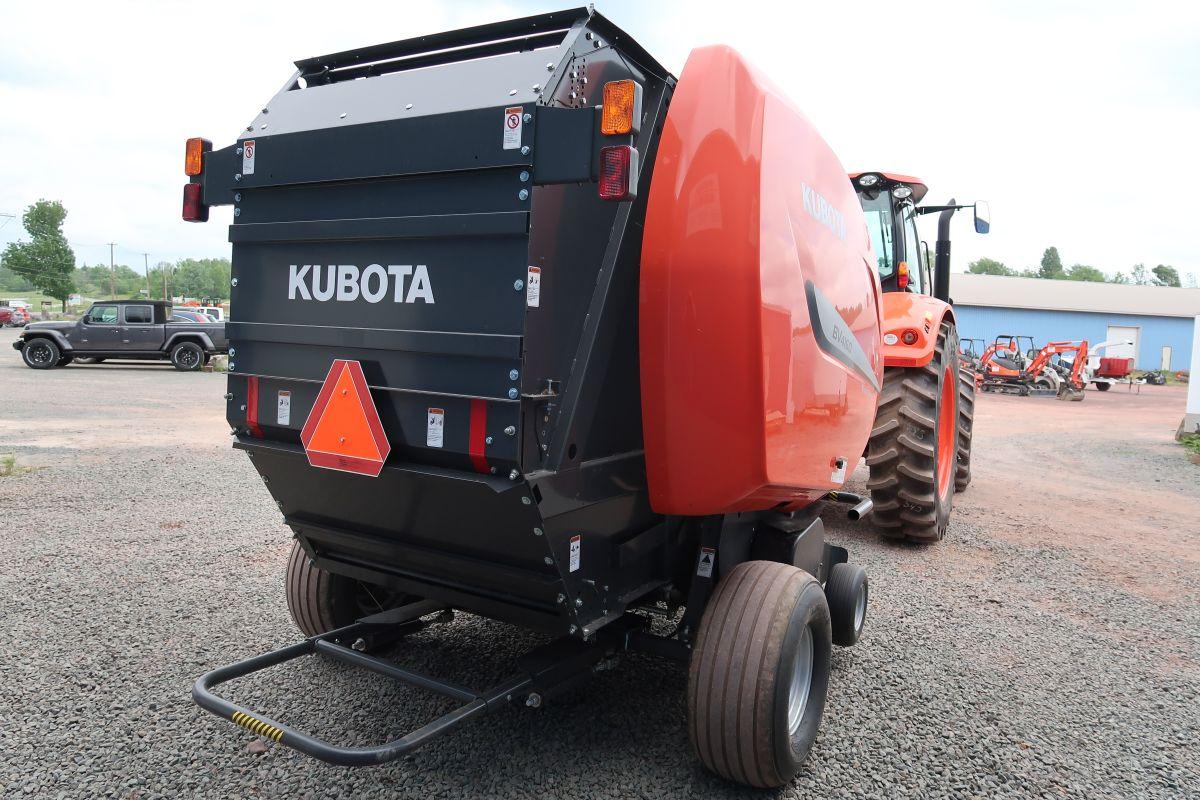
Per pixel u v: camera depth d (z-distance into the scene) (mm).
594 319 2570
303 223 2660
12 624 3975
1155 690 3883
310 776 2758
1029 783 2977
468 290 2326
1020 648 4352
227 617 4172
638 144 2789
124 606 4277
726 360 2656
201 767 2783
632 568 2955
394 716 3189
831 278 3373
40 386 15539
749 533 3480
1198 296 50875
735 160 2658
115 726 3035
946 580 5570
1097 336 47344
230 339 2904
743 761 2668
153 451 9047
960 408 8016
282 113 2875
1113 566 6148
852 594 3928
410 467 2473
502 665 3693
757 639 2691
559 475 2430
